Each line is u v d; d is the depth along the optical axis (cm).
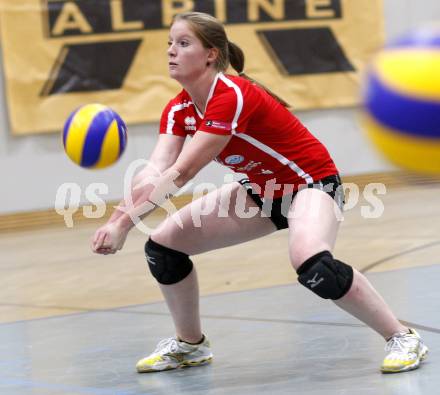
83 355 1216
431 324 1250
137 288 1803
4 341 1353
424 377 966
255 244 2375
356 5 3534
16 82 3088
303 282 977
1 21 3059
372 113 490
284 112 1016
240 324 1362
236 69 1056
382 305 1011
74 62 3161
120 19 3216
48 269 2172
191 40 973
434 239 2203
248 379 1024
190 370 1097
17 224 3100
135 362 1155
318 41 3491
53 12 3127
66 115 3159
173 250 1062
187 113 1040
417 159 489
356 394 919
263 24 3409
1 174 3084
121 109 3238
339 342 1183
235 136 1000
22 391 1029
